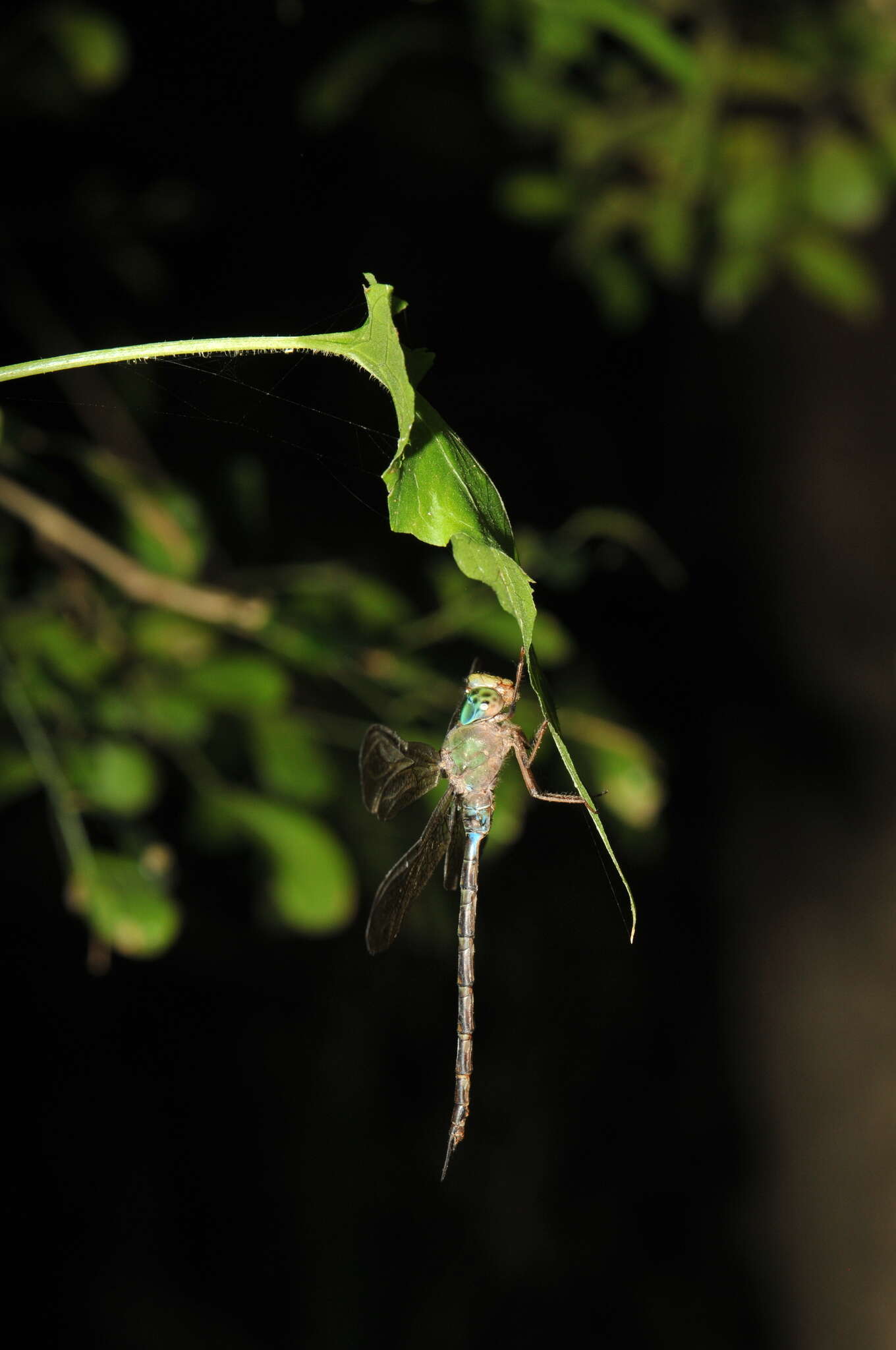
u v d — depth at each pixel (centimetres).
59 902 853
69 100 621
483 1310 977
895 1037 916
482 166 908
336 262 907
